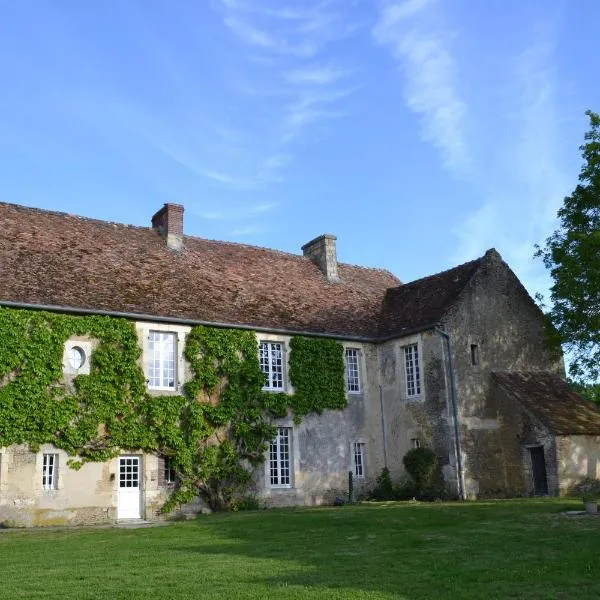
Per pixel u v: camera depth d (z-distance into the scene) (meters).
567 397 24.89
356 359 26.06
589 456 22.97
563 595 8.45
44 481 19.03
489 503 19.53
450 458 22.95
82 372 20.02
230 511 21.47
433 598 8.46
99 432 19.95
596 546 11.55
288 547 13.08
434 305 25.41
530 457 23.22
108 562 11.80
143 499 20.44
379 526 15.70
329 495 23.97
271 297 25.62
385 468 25.30
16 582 10.02
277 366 24.14
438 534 14.02
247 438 22.61
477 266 25.64
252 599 8.52
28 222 23.28
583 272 22.23
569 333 23.48
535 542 12.38
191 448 21.36
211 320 22.56
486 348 24.77
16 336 18.98
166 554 12.60
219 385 22.50
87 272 21.95
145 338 21.34
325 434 24.44
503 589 8.84
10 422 18.53
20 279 20.12
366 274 31.28
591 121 22.91
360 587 9.12
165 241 25.91
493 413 24.14
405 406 24.95
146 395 20.92
